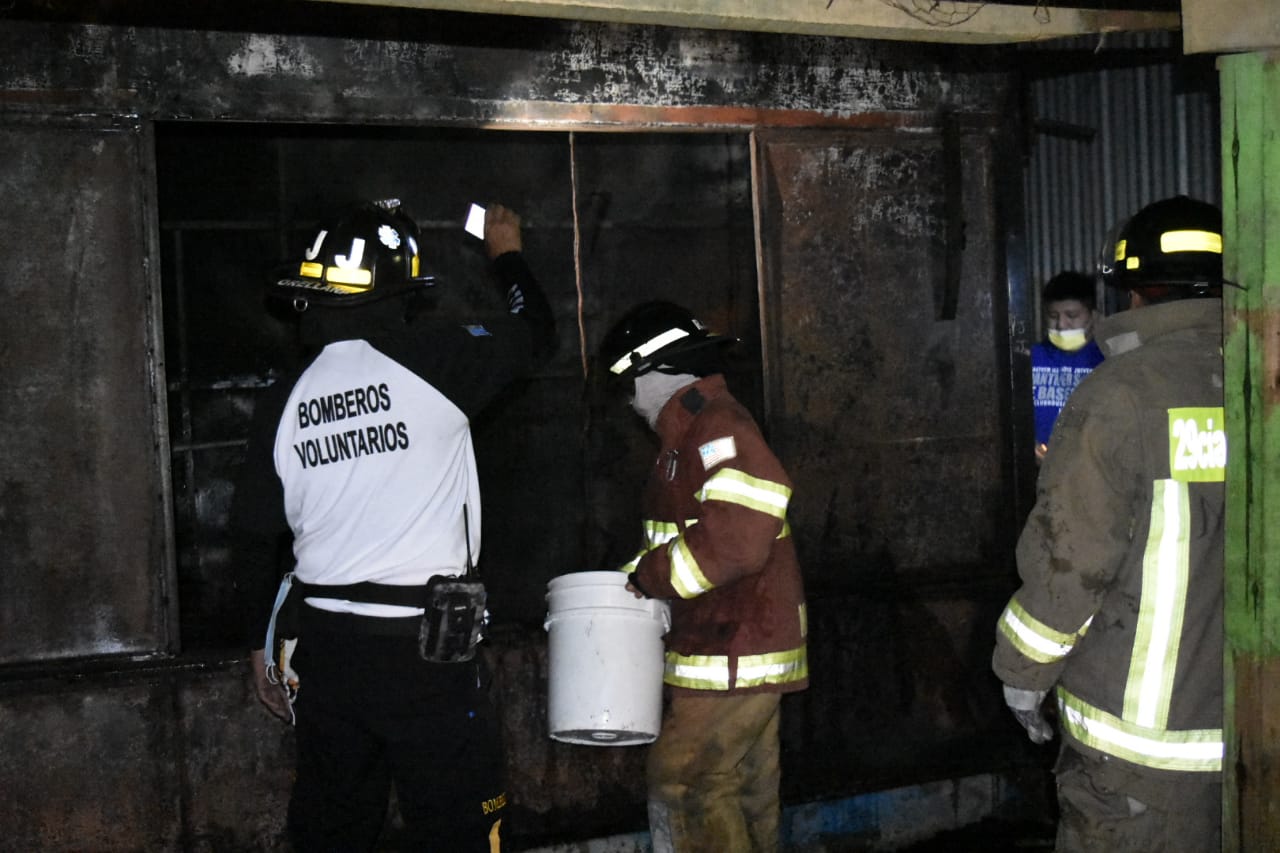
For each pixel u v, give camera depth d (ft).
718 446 8.92
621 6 7.46
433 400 8.47
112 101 9.94
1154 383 7.18
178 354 13.41
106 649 10.09
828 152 12.41
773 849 9.96
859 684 12.50
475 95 11.10
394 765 8.37
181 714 10.22
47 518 9.87
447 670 8.32
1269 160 6.78
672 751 9.32
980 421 13.07
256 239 13.65
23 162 9.71
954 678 12.83
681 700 9.35
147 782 10.13
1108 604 7.34
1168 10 8.84
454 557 8.59
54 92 9.77
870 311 12.62
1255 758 6.96
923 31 8.43
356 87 10.71
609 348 9.67
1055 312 14.75
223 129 13.33
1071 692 7.55
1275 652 6.89
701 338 9.48
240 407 13.69
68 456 9.91
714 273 14.62
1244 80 6.84
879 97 12.57
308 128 13.44
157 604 10.21
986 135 13.00
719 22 8.04
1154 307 7.50
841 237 12.49
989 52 12.95
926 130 12.75
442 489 8.52
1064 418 7.33
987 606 12.92
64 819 9.89
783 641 9.29
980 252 13.02
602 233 14.37
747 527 8.60
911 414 12.80
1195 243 7.48
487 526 14.01
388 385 8.42
